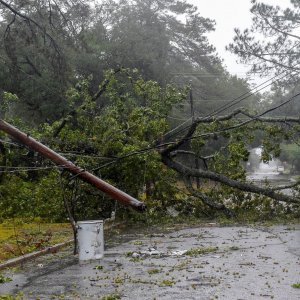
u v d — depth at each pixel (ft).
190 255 46.16
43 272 39.83
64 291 32.99
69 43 103.65
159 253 47.42
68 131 71.92
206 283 34.12
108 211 73.67
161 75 159.63
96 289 33.24
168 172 77.71
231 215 77.00
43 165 66.64
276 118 73.87
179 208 79.30
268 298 29.68
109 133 70.64
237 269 38.81
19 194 65.46
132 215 72.95
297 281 34.17
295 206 77.87
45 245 50.85
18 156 69.72
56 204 64.08
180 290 32.22
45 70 123.75
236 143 76.43
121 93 100.73
